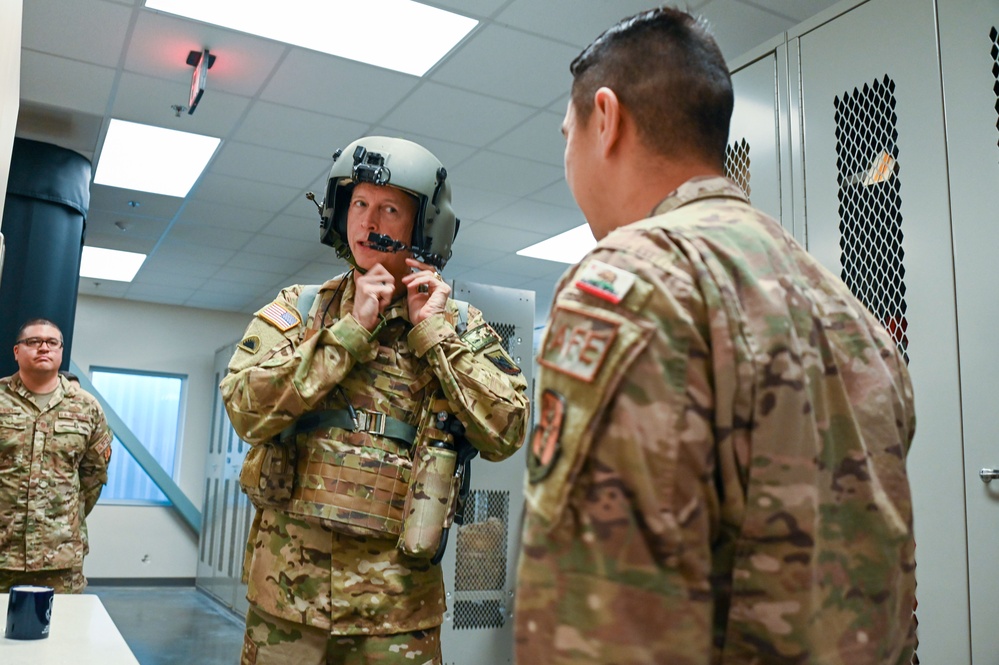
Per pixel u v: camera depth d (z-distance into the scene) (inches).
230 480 288.4
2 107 70.4
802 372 23.6
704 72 29.2
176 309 355.3
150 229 249.0
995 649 58.5
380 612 52.9
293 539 53.9
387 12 131.0
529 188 203.5
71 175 182.7
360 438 55.4
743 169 85.0
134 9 131.5
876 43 72.5
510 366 61.7
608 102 29.4
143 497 335.3
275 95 159.8
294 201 219.5
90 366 335.9
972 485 61.2
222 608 273.1
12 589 52.1
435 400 57.3
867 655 23.5
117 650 49.4
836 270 73.9
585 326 22.9
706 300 22.9
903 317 67.6
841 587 23.4
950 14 66.9
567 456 21.7
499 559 119.3
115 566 321.1
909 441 28.8
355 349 54.7
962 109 65.1
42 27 137.1
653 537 20.7
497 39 137.4
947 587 61.9
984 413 61.0
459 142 178.7
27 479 127.0
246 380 54.9
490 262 274.4
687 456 21.4
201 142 184.2
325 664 53.2
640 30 30.1
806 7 124.3
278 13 132.1
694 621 20.7
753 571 22.2
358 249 58.7
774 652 21.9
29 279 174.1
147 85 157.5
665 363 21.9
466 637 115.3
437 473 54.7
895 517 25.1
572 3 126.3
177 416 352.2
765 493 22.2
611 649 20.1
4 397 128.5
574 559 21.0
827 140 76.1
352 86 155.3
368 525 53.5
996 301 61.1
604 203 30.7
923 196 67.0
